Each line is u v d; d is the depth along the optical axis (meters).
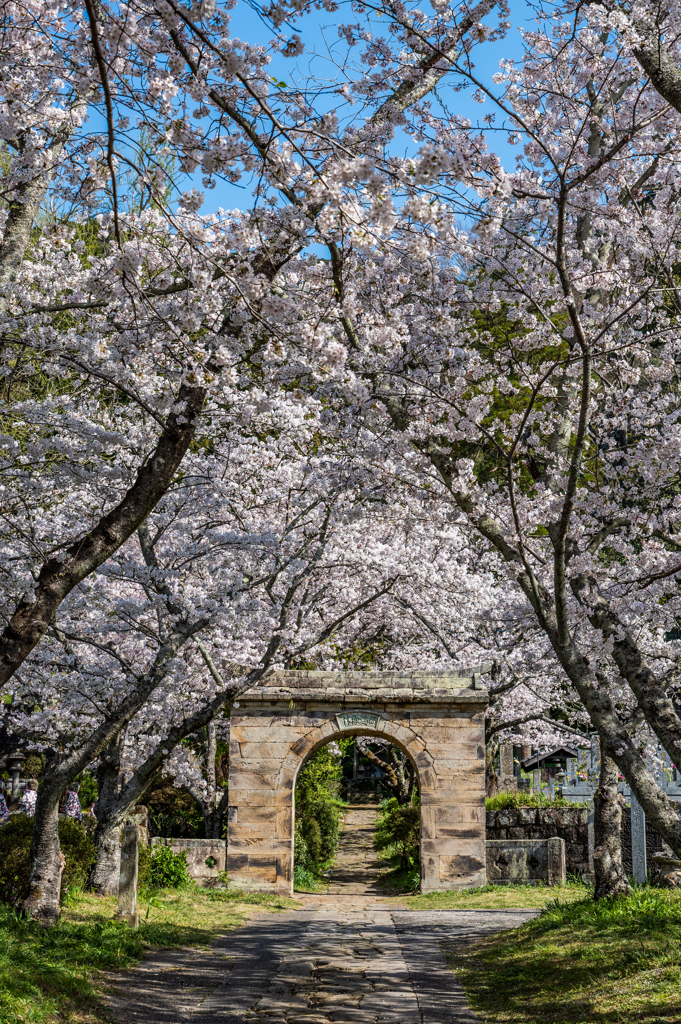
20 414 10.17
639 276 9.59
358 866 29.28
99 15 6.29
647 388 10.69
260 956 11.02
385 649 24.09
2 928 9.50
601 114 9.08
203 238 6.27
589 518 9.30
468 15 7.62
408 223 6.86
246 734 19.45
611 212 8.16
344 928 13.58
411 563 18.48
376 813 42.22
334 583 18.44
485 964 10.34
